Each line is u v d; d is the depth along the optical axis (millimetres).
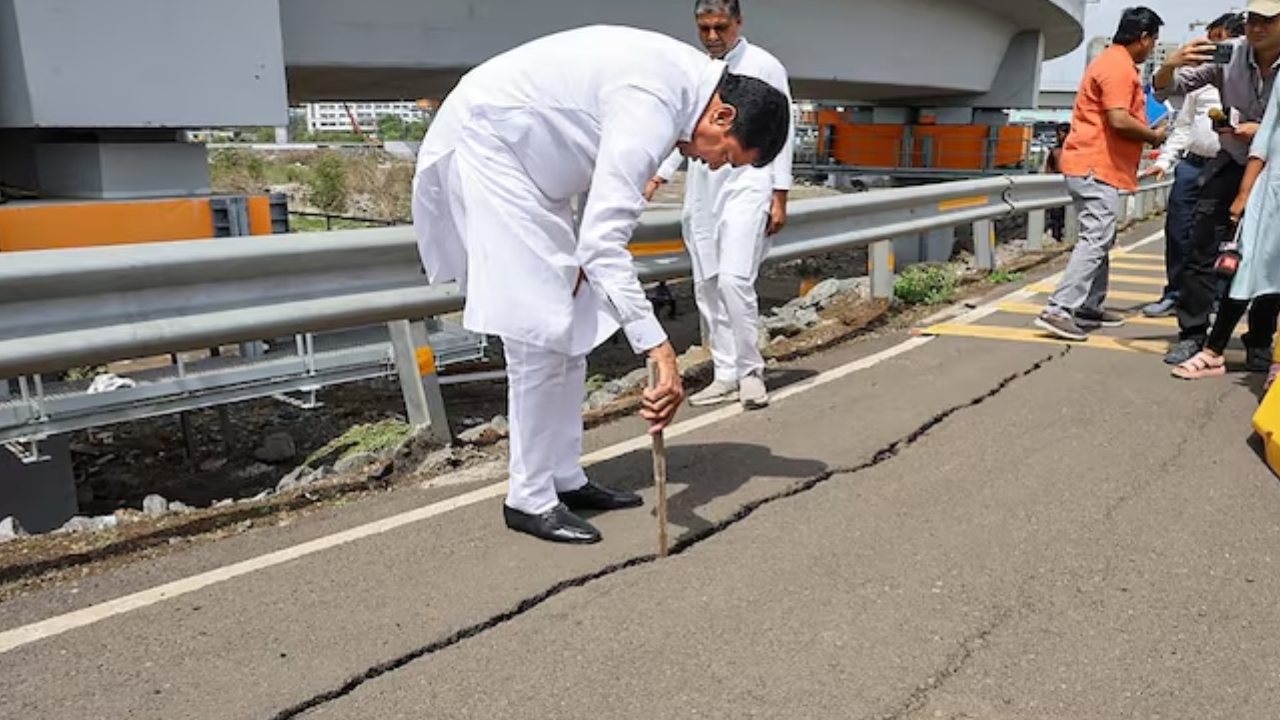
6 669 2734
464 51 11227
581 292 3482
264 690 2631
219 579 3277
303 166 44656
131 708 2557
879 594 3107
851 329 6957
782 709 2527
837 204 6680
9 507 6418
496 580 3234
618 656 2781
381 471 4344
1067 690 2596
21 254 3494
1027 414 4918
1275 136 4812
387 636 2893
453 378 10258
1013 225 19406
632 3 12719
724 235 4992
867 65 18844
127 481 8625
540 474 3529
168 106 7430
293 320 4129
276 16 7855
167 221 6691
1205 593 3092
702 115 3203
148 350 3764
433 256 3580
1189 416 4832
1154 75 6324
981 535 3525
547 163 3221
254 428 10117
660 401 3174
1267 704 2529
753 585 3182
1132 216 14078
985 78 25781
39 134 8234
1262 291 4945
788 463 4293
